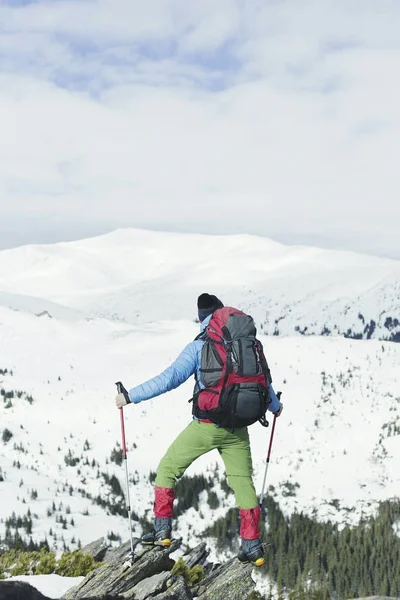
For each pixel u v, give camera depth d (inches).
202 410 269.1
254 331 273.4
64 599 289.9
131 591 296.4
